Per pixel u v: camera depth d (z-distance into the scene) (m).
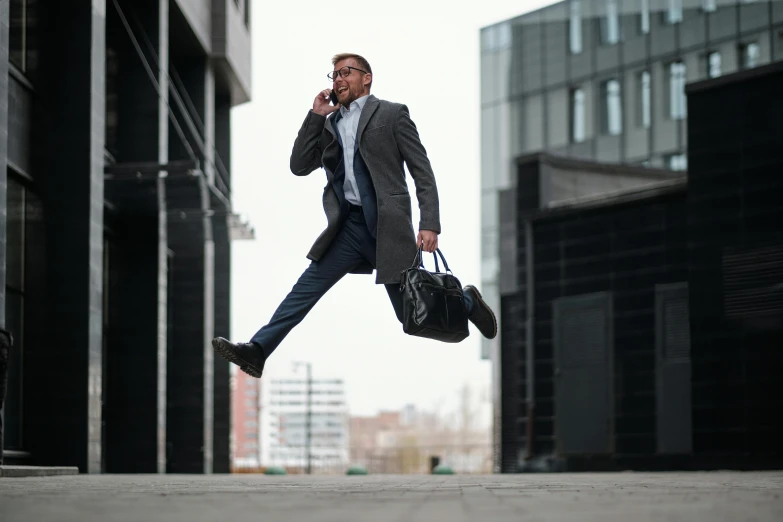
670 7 43.97
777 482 7.45
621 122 45.00
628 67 45.03
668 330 28.08
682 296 27.88
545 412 30.56
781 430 23.89
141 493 5.34
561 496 4.90
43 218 18.66
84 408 18.36
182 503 4.34
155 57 24.62
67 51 18.89
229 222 24.50
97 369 18.89
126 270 23.81
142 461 23.42
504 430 38.69
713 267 25.14
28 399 18.36
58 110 18.83
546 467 30.33
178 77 29.73
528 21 48.59
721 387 24.75
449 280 6.45
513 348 40.72
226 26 30.19
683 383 27.64
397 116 6.42
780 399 23.94
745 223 24.78
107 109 24.39
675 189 28.12
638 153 44.25
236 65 31.72
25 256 18.56
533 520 3.28
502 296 42.53
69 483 7.86
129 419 23.50
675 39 43.62
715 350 24.92
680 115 43.19
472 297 6.77
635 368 28.61
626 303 28.97
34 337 18.52
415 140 6.43
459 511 3.75
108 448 23.42
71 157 18.78
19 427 18.22
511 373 39.88
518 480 8.93
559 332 30.33
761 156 24.67
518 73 48.69
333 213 6.42
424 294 6.26
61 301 18.56
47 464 18.28
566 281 30.36
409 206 6.38
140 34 24.72
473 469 63.34
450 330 6.38
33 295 18.58
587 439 29.47
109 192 21.70
